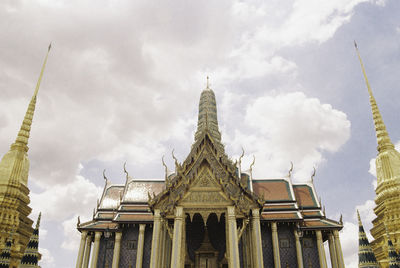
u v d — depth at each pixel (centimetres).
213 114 5456
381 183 2311
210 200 2105
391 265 1471
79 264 3338
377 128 2536
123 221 3466
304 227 3462
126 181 4147
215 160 2545
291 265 3344
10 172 2023
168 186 2498
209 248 2709
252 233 2323
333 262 3372
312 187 4097
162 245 2417
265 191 3947
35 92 2420
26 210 2061
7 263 1527
